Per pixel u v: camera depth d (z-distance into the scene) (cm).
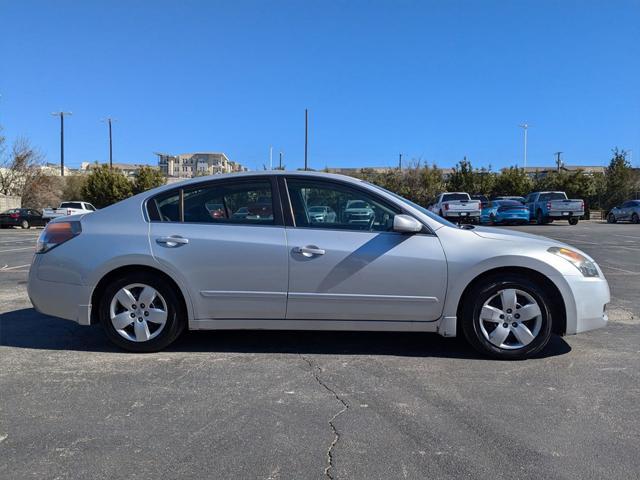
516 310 470
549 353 496
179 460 304
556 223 3303
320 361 473
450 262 463
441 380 427
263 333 562
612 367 459
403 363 468
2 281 922
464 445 321
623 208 3250
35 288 499
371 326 475
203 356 487
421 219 476
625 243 1661
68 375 439
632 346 520
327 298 469
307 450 315
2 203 4266
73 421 354
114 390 407
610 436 333
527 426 346
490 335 471
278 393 401
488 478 285
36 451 315
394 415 363
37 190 4753
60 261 490
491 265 461
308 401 386
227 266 474
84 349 507
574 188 4403
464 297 473
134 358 481
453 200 2908
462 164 5150
